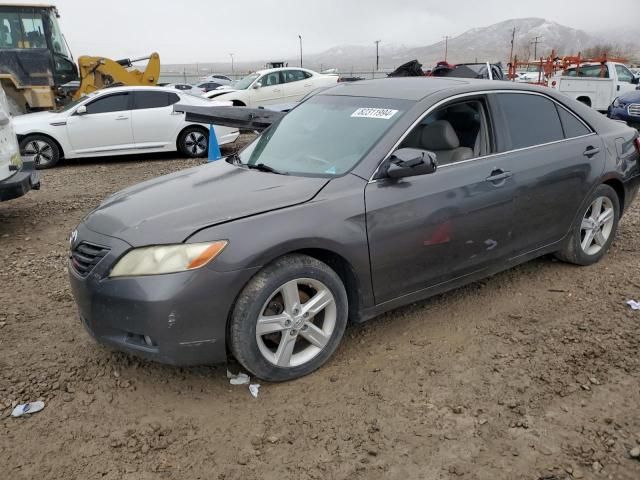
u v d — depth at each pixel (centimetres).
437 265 379
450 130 386
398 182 357
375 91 426
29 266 546
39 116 1162
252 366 318
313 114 434
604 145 479
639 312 413
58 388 335
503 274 487
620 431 287
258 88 1831
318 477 262
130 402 321
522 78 3003
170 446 285
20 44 1381
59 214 758
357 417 303
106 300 307
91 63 1495
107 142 1185
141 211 335
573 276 480
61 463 274
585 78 1866
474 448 278
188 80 5338
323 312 345
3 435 294
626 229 612
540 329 393
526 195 416
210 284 297
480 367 347
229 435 292
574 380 331
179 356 304
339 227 330
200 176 397
